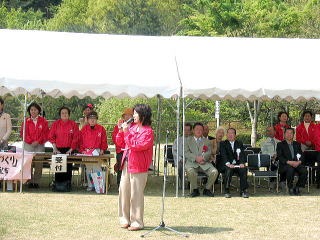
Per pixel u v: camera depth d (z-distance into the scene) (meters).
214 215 8.95
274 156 12.57
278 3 27.45
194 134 11.66
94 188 11.56
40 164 11.91
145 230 7.68
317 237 7.45
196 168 11.38
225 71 11.41
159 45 12.29
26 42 11.90
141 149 7.41
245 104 25.02
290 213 9.24
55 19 41.50
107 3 38.59
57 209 9.21
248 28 25.23
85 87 10.85
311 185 13.02
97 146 11.73
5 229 7.59
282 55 12.21
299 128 13.63
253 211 9.39
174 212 9.16
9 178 10.92
